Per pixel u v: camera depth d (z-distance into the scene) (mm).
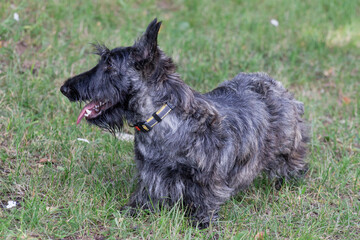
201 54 11805
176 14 14086
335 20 15406
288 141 7473
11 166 7465
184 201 6473
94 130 8727
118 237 6195
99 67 6230
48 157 7922
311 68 12500
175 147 6027
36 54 10445
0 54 10164
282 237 6461
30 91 9242
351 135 9633
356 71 12773
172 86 6023
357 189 7852
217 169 6293
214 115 6207
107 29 12266
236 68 11648
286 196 7527
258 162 6984
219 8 14859
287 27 14375
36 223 6117
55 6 12375
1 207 6551
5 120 8430
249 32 13656
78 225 6195
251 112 6867
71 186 7000
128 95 6113
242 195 7516
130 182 7324
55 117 8805
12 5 11750
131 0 14188
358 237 6648
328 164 8469
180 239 6191
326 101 11148
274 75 11539
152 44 5801
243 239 6211
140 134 6211
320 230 6629
